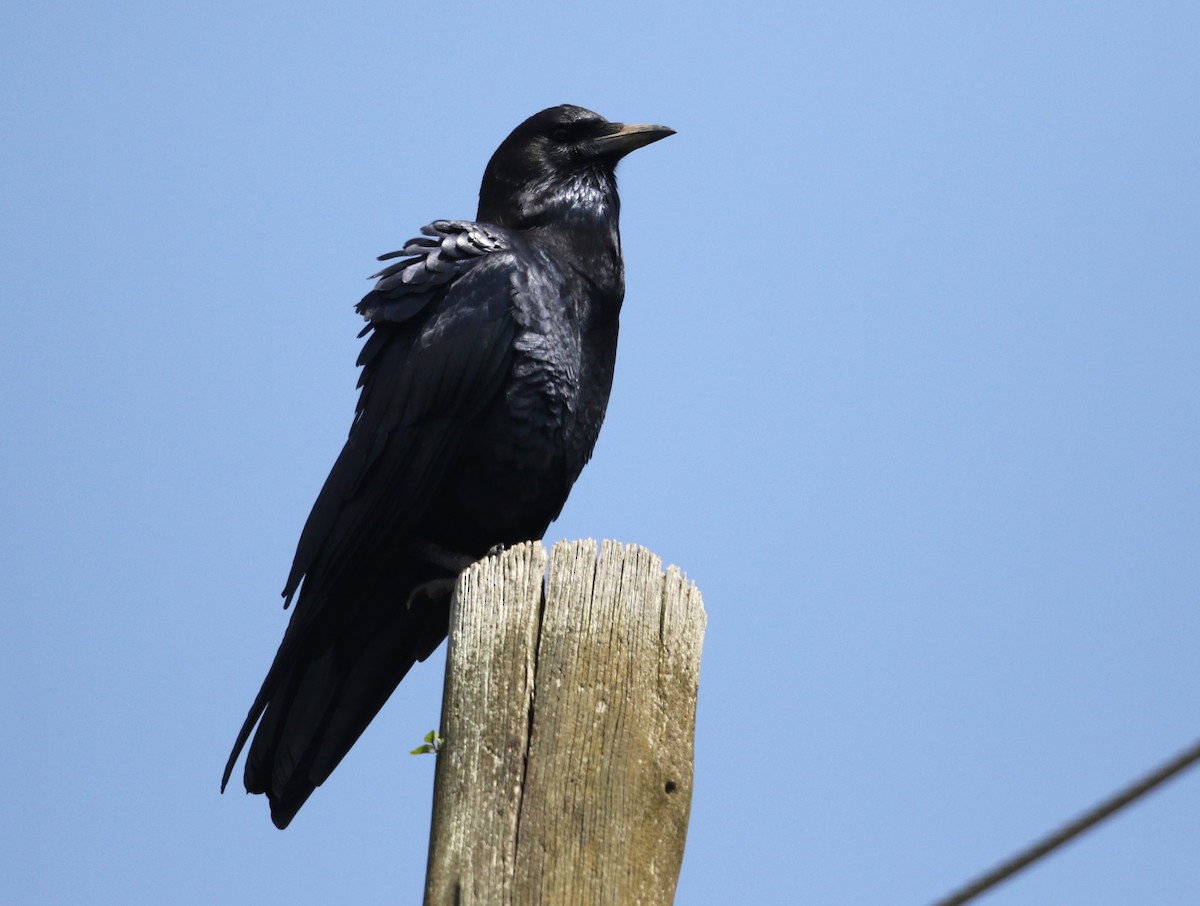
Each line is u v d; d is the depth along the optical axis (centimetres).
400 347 1083
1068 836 478
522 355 1065
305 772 1023
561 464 1095
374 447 1055
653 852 632
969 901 495
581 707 653
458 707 662
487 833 630
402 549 1078
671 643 675
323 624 1044
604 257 1177
